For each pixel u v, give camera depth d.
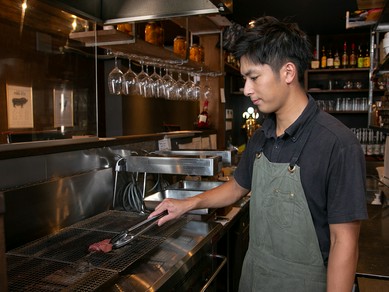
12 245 1.49
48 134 1.94
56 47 2.04
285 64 1.11
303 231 1.17
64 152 1.81
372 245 1.52
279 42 1.09
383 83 3.07
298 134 1.17
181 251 1.45
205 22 2.93
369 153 5.16
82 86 2.12
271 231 1.24
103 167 2.12
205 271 1.66
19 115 1.85
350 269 1.06
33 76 1.94
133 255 1.37
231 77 5.64
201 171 2.06
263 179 1.26
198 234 1.65
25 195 1.55
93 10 1.84
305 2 4.14
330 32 5.39
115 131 3.92
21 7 1.89
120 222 1.84
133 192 2.19
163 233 1.65
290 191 1.18
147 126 4.38
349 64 5.34
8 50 1.85
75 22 2.00
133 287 1.16
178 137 3.12
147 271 1.27
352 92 5.43
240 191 1.54
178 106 5.11
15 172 1.54
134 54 2.44
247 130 5.27
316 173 1.12
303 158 1.15
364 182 1.07
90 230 1.71
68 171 1.85
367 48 5.38
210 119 4.16
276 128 1.27
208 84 4.12
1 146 1.45
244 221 2.50
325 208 1.14
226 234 2.18
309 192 1.14
